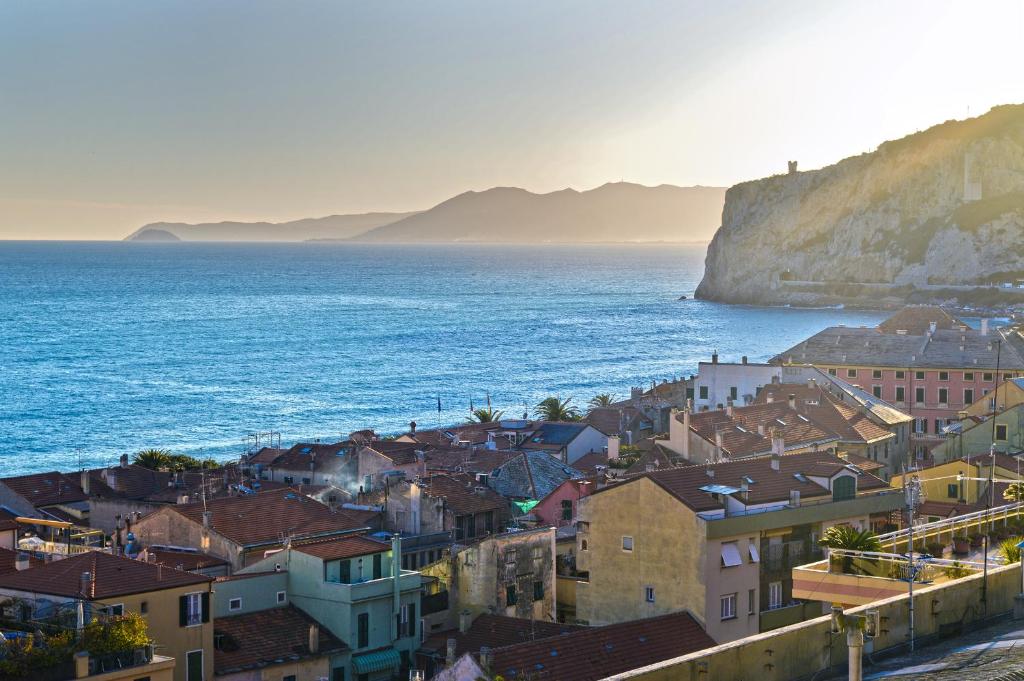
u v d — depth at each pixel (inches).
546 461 5191.9
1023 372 7219.5
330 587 2967.5
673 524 2989.7
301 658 2817.4
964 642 1628.9
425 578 3334.2
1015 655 1487.5
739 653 1409.9
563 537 3595.0
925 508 3654.0
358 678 2928.2
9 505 4972.9
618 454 5310.0
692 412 5027.1
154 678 2241.6
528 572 3331.7
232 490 5002.5
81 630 2235.5
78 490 5118.1
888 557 2322.8
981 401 5625.0
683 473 3134.8
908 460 5649.6
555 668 2519.7
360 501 4453.7
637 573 3056.1
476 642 3009.4
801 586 2374.5
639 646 2726.4
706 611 2923.2
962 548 2709.2
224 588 2898.6
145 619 2536.9
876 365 7490.2
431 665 3024.1
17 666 2102.6
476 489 4510.3
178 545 3432.6
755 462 3346.5
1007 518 2989.7
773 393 5620.1
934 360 7436.0
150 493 5172.2
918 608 1635.1
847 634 1252.5
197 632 2630.4
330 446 5910.4
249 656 2765.7
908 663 1517.0
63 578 2534.5
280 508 3572.8
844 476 3314.5
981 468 4227.4
